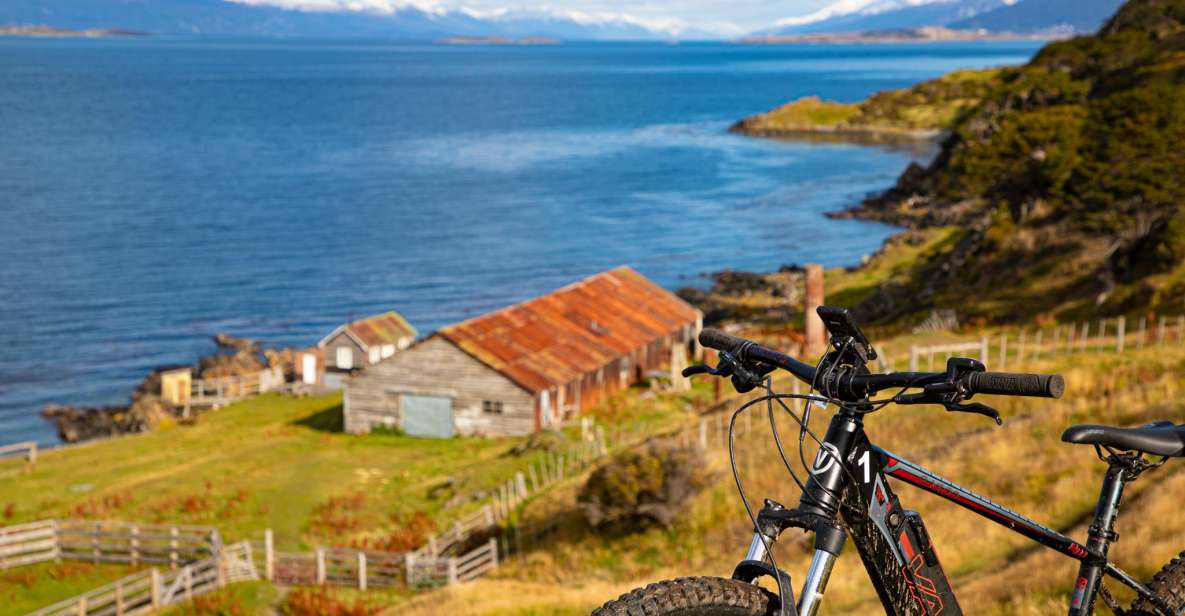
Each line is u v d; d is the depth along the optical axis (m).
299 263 116.62
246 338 90.06
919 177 141.62
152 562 38.47
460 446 57.12
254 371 80.81
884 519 3.26
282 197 159.25
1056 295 63.19
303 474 51.38
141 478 51.66
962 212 122.81
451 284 106.69
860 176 164.75
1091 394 31.33
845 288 92.62
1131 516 14.45
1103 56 126.00
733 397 54.12
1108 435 3.47
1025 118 76.50
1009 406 31.47
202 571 36.06
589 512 31.97
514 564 33.56
